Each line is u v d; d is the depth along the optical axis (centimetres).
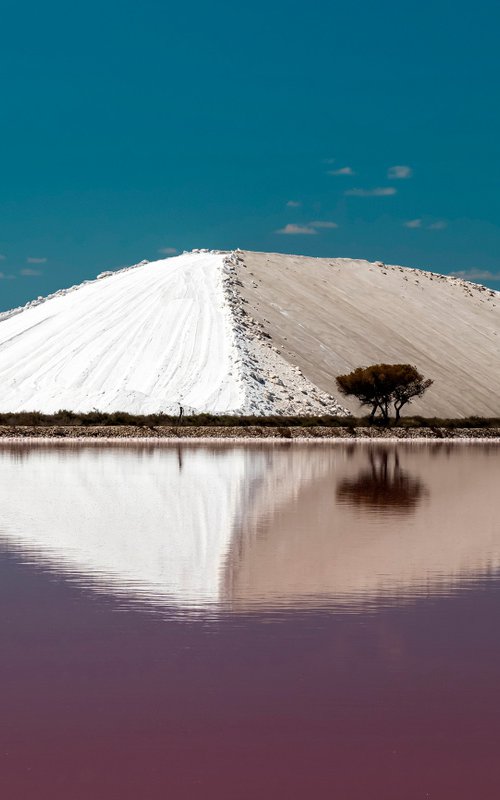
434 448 13112
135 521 5038
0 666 2308
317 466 9181
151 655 2394
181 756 1811
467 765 1780
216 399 17950
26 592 3142
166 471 8462
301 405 18575
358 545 4188
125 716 1991
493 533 4600
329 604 2975
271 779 1725
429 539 4388
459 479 7731
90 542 4250
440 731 1919
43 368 19962
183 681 2200
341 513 5434
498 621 2755
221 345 19962
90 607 2914
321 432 15975
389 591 3177
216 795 1669
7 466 8981
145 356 19800
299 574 3478
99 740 1878
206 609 2900
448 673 2256
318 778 1730
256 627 2672
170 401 17838
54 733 1908
